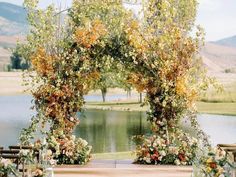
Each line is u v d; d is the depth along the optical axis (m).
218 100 57.88
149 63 14.17
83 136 27.27
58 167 13.03
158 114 14.33
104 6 14.34
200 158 10.15
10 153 10.65
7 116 43.19
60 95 14.14
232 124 35.81
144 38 14.18
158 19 14.41
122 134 28.28
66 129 14.37
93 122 36.34
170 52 14.23
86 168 12.86
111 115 43.03
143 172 12.30
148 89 14.28
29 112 48.41
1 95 89.56
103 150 21.52
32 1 14.39
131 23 14.20
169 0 14.49
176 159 13.46
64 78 14.28
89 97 77.50
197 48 14.29
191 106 14.23
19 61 107.81
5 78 107.50
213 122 37.72
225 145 11.24
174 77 14.09
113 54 14.42
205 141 13.70
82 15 14.38
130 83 14.50
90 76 14.47
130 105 55.97
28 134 13.25
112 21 14.32
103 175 11.92
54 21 14.49
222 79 91.94
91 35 14.10
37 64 14.23
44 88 14.15
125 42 14.31
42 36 14.37
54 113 14.20
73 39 14.24
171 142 14.06
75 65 14.20
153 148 13.70
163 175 11.91
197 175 10.05
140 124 34.62
